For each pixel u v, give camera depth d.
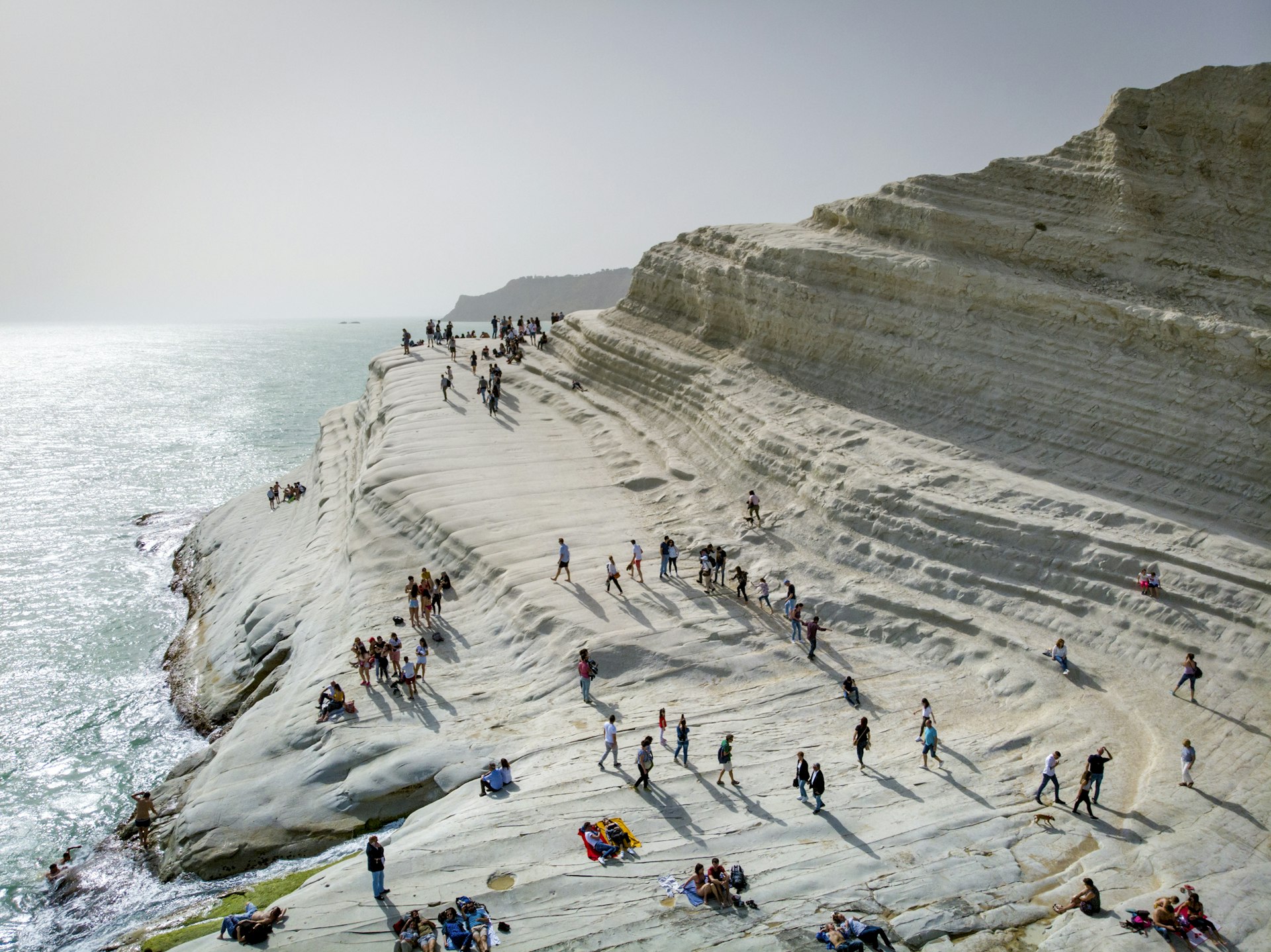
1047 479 26.41
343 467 47.00
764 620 25.44
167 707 32.28
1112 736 18.58
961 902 14.09
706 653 24.05
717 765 19.33
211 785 23.02
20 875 22.73
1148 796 16.36
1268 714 18.16
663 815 17.66
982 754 18.72
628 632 24.83
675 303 44.50
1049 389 28.19
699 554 29.20
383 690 24.80
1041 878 14.60
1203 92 29.38
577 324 50.38
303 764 22.66
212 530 50.81
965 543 24.77
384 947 14.93
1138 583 21.77
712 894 14.80
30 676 35.09
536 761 20.45
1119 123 30.17
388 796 20.94
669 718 21.62
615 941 14.06
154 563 49.78
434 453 38.19
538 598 26.89
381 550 32.41
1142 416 26.14
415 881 16.45
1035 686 20.73
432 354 54.56
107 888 21.11
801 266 35.41
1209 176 29.17
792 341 36.00
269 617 33.19
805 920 14.07
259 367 172.38
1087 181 30.53
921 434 29.89
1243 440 24.12
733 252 40.28
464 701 23.84
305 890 16.80
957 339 30.56
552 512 33.03
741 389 36.16
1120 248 29.34
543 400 45.00
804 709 21.56
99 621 41.16
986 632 22.66
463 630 27.44
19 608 42.69
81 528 56.47
